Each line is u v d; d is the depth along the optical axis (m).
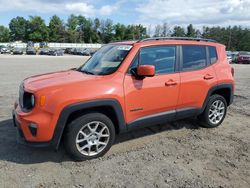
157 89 4.72
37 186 3.57
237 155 4.61
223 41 98.62
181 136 5.39
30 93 4.02
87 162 4.23
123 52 4.68
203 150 4.77
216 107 5.86
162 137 5.30
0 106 7.29
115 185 3.63
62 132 4.01
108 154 4.51
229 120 6.52
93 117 4.19
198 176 3.90
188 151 4.71
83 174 3.89
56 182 3.68
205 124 5.80
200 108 5.48
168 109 5.00
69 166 4.10
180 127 5.87
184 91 5.12
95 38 125.69
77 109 4.00
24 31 121.25
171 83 4.89
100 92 4.14
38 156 4.37
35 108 3.92
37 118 3.90
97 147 4.33
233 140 5.27
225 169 4.12
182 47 5.17
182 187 3.63
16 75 14.62
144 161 4.30
